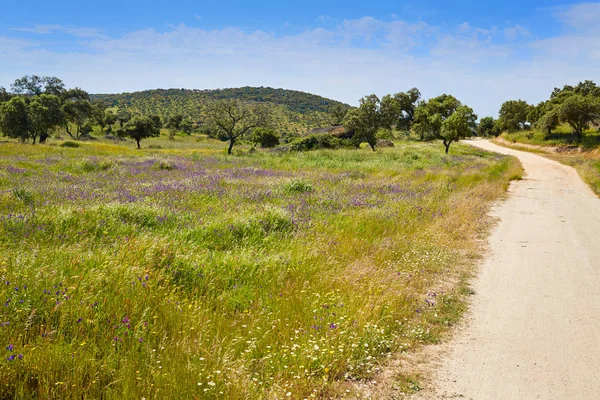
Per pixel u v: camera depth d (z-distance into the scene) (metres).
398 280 6.90
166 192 13.61
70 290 4.72
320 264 7.09
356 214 11.46
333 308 5.46
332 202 13.34
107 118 108.44
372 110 52.34
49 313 4.37
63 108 73.62
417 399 3.99
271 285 6.11
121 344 4.10
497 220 13.21
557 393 4.13
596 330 5.55
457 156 43.81
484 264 8.57
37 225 7.71
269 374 4.06
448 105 84.81
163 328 4.53
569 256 9.18
